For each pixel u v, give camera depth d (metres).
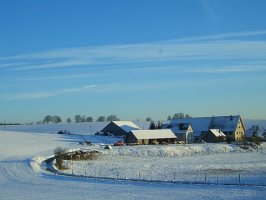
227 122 140.00
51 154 88.00
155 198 41.91
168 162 78.88
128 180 53.88
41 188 49.50
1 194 46.38
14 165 70.38
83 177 57.44
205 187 47.38
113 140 127.19
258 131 152.62
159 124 144.62
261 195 41.97
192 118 145.25
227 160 82.50
